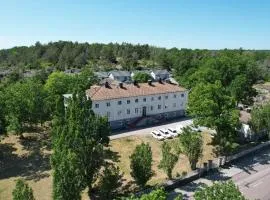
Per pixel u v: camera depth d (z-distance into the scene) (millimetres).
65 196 34000
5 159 59812
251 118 70062
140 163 44375
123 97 77438
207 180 51438
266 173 55000
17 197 31547
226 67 109875
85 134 41500
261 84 163125
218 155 62250
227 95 66500
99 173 46938
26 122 72062
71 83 96562
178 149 55781
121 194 44656
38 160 59656
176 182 48594
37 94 69562
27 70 191875
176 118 89188
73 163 35688
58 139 42344
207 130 77812
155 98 84500
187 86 107625
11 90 69062
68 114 45281
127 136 71875
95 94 74875
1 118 62469
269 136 70375
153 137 71750
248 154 62906
